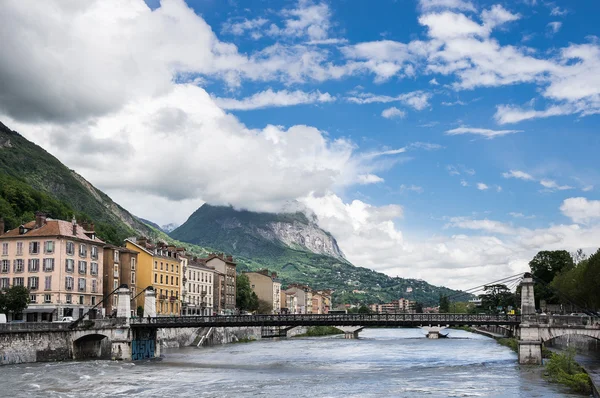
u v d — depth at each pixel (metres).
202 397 57.41
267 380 69.62
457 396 57.31
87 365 81.69
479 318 85.25
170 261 148.38
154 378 70.56
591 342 99.25
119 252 130.00
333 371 79.25
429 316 87.44
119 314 92.38
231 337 149.75
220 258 185.75
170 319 94.56
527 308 83.19
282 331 182.25
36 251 110.31
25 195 175.25
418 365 87.44
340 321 88.44
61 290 109.12
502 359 97.00
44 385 63.62
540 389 61.09
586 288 108.56
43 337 85.12
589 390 58.22
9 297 98.31
